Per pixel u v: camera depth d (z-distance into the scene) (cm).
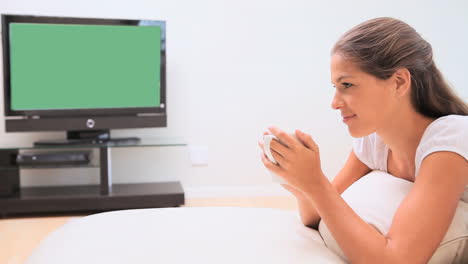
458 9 378
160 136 352
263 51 358
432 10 375
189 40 349
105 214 101
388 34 79
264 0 355
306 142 77
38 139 339
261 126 362
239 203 340
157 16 344
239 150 361
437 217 74
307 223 98
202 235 84
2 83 333
